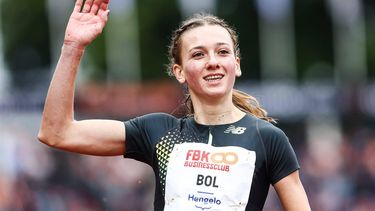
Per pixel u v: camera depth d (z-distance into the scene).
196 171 9.80
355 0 69.56
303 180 34.41
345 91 45.44
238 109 10.23
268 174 9.89
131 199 27.89
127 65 70.31
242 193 9.70
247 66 71.19
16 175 26.67
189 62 10.05
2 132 27.41
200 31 10.06
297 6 72.50
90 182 28.25
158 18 71.50
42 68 75.38
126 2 67.88
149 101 36.97
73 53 10.05
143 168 28.17
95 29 10.08
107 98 36.03
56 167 28.25
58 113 10.01
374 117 45.22
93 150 10.16
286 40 68.56
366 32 71.38
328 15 72.88
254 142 9.88
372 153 35.00
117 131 10.21
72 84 10.05
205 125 10.05
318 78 72.31
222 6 71.81
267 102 44.75
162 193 9.93
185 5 68.06
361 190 34.03
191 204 9.70
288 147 9.94
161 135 10.12
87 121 10.22
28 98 32.94
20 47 76.12
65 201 27.62
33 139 28.88
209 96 9.98
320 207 33.38
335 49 70.69
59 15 65.94
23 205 26.34
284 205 9.93
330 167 34.66
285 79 68.25
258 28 71.81
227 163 9.77
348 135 44.06
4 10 75.88
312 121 45.50
